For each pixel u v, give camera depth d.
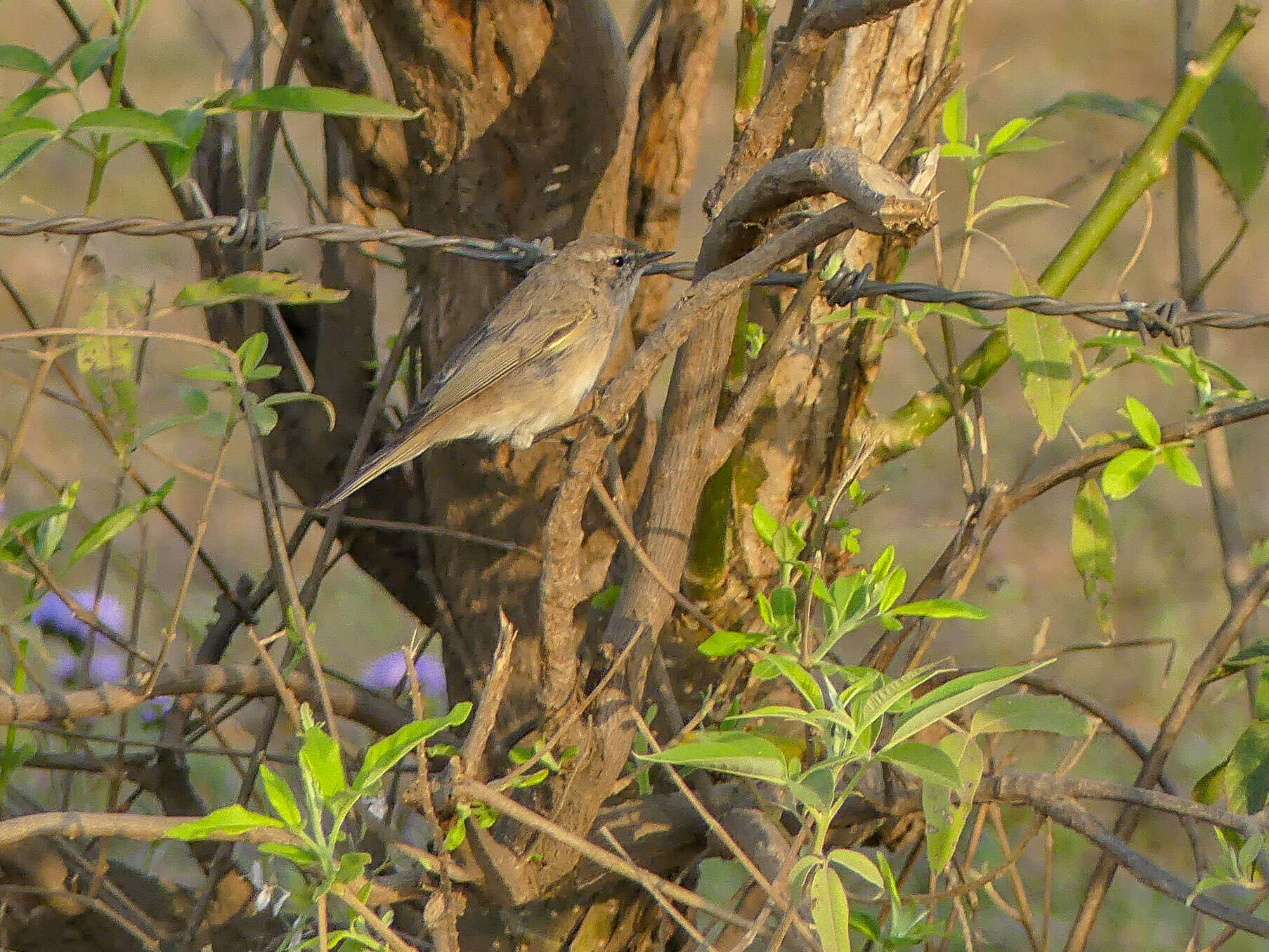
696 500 5.96
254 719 11.24
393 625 14.47
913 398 7.57
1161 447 6.58
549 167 7.25
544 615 5.50
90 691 6.60
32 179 20.69
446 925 5.35
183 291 6.67
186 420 6.57
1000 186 21.14
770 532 6.27
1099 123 19.52
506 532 7.44
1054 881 11.39
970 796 5.29
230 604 8.28
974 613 5.57
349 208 8.05
